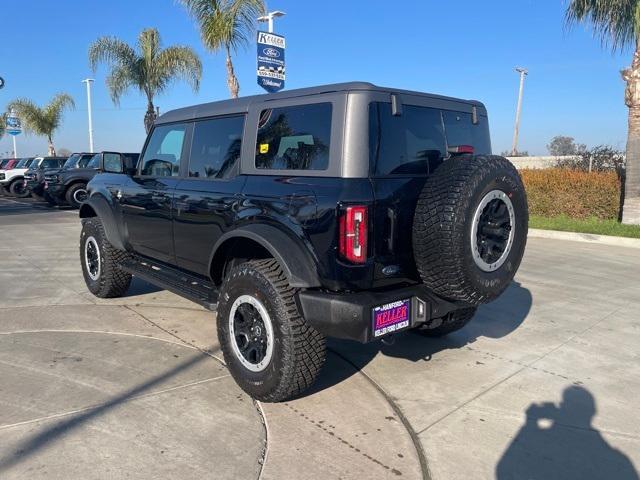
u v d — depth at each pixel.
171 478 2.77
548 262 8.59
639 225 11.48
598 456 3.07
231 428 3.28
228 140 4.17
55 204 18.39
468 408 3.62
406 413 3.53
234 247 3.98
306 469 2.88
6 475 2.75
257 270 3.50
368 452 3.06
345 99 3.31
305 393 3.77
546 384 4.00
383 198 3.27
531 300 6.32
